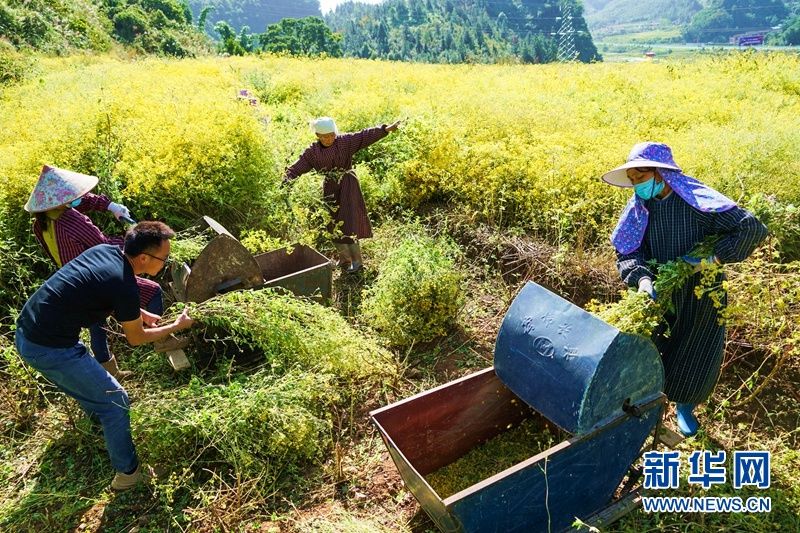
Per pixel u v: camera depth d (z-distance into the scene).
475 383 3.60
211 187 6.27
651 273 3.53
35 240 5.82
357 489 3.65
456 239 6.73
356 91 11.65
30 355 3.28
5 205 5.76
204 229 5.75
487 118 8.96
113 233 6.16
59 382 3.39
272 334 4.16
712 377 3.57
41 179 4.05
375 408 4.35
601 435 3.07
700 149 6.61
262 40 116.94
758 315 3.79
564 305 3.19
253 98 9.13
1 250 5.39
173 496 3.65
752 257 4.51
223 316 4.10
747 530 3.21
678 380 3.62
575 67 15.53
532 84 12.47
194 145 6.54
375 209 7.44
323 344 4.22
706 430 3.95
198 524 3.42
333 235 6.05
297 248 5.52
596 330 2.99
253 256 5.11
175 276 5.16
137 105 8.13
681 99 10.12
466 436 3.76
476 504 2.77
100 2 60.19
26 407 4.39
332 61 18.77
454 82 12.92
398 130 8.13
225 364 4.45
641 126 8.48
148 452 3.76
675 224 3.39
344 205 6.02
